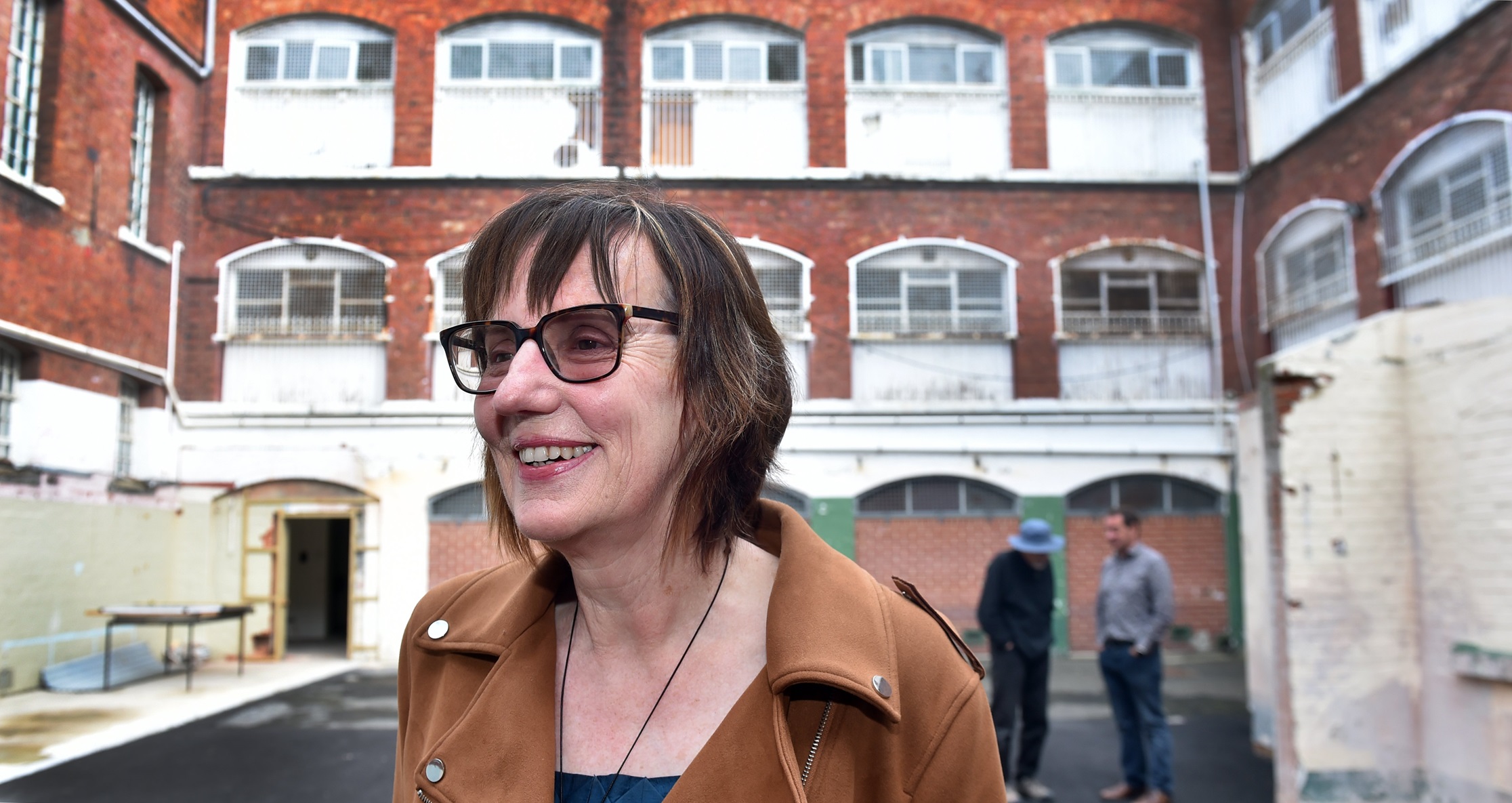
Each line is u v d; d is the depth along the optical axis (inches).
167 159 453.7
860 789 38.5
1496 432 173.8
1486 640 174.1
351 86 485.1
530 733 40.2
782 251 482.0
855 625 39.6
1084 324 492.4
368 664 439.8
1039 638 206.8
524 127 488.1
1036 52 508.1
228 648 449.7
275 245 469.1
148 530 428.8
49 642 363.6
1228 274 496.1
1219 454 477.7
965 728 39.9
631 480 38.6
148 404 437.4
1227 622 469.4
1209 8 513.3
